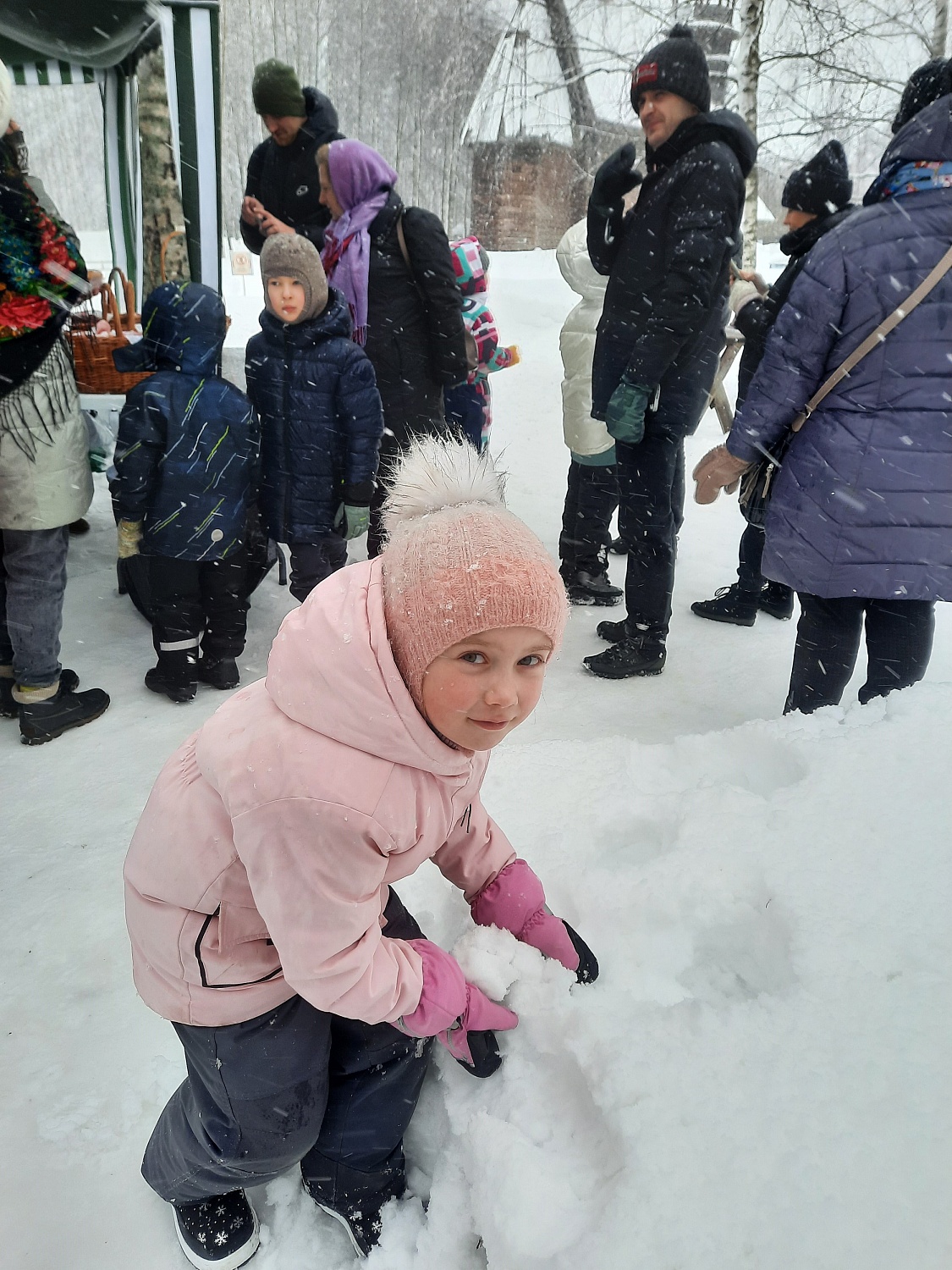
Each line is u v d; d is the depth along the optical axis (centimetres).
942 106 182
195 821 100
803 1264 85
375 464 293
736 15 911
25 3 347
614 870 150
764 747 180
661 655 312
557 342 786
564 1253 94
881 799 148
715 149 254
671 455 289
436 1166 122
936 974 113
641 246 271
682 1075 106
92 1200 132
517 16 1012
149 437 260
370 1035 117
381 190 310
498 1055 123
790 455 215
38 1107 146
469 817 126
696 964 137
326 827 91
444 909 152
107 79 474
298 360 279
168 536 268
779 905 131
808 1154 94
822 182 281
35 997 168
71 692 281
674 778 184
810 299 198
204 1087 109
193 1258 121
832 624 224
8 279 221
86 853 211
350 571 101
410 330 318
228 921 101
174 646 282
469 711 91
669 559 300
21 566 248
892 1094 99
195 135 389
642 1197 94
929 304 189
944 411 197
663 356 261
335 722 92
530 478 546
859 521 204
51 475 238
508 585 87
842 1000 112
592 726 275
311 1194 122
